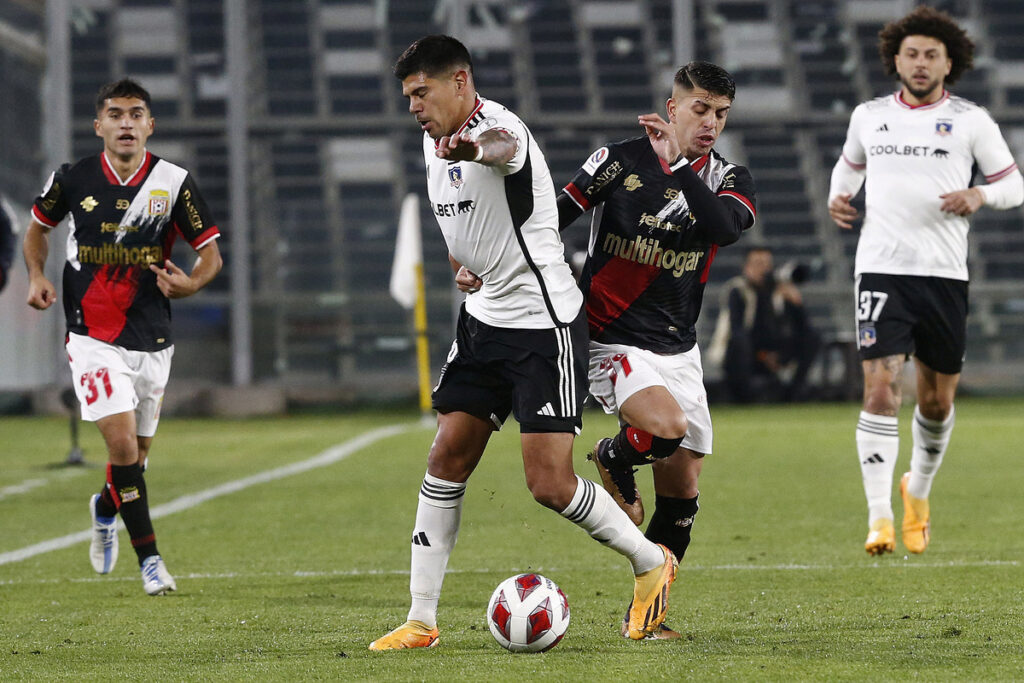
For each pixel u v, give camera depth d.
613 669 12.94
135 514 19.30
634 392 15.46
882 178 22.23
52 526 27.28
